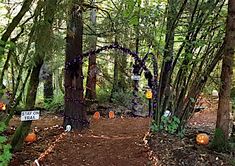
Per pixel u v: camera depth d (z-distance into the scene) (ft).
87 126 25.81
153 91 21.68
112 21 25.43
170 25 20.20
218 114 18.10
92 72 37.81
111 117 32.30
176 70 22.81
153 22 23.07
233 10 17.01
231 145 18.08
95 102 37.01
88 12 29.12
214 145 18.10
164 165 16.46
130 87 39.93
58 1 14.67
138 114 33.32
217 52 19.33
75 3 16.57
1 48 13.60
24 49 15.78
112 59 40.01
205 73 20.21
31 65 15.72
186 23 20.33
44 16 14.60
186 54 19.61
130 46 30.63
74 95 25.18
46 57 16.19
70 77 25.21
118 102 36.96
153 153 17.90
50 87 39.37
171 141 19.45
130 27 25.73
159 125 20.97
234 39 17.24
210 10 19.11
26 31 15.72
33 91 17.15
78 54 24.94
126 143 20.57
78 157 18.30
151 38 22.50
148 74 23.94
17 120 27.45
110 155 18.54
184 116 21.22
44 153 18.30
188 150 17.88
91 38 30.04
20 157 17.29
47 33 14.71
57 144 20.67
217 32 20.84
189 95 20.98
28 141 20.68
